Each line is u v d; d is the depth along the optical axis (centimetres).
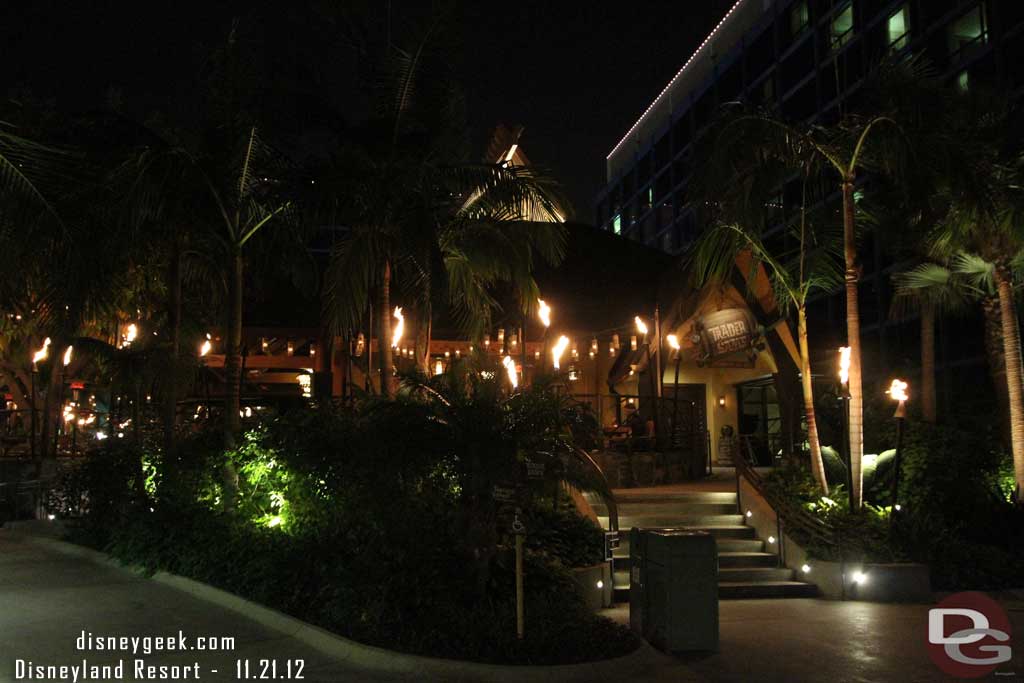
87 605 1130
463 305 1938
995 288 1998
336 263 1611
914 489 1688
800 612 1227
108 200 1347
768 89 6788
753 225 1639
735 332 2281
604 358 2619
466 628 935
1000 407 2106
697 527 1565
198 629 1007
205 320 2283
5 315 1967
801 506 1556
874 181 2012
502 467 1037
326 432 1222
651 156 8750
